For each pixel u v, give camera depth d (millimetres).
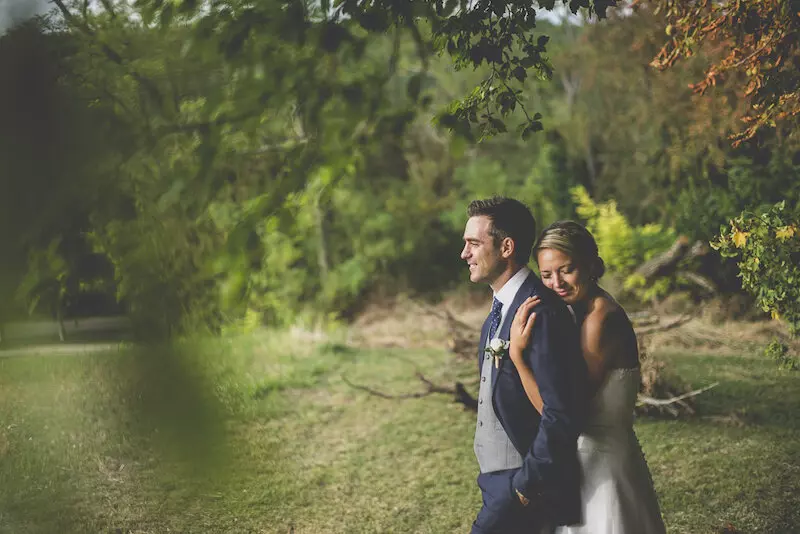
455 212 17188
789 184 6281
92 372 6492
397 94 8766
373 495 5254
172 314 1975
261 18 2395
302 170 2496
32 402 6500
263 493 5211
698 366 7617
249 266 2342
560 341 2436
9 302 1529
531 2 2949
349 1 2578
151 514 4746
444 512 4867
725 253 4344
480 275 2680
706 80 3762
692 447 5711
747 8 3367
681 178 8648
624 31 9648
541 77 3107
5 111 1489
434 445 6434
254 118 2473
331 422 7293
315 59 2520
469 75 13062
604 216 10719
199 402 1320
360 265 16203
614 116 13148
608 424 2508
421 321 13203
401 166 18766
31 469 5273
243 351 9930
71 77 2096
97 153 1654
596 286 2625
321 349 10820
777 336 8078
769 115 3648
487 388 2627
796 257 4141
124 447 5496
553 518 2525
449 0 2877
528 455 2408
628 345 2523
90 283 2092
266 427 6965
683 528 4234
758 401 6543
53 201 1594
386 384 8828
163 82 2596
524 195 15562
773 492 4617
